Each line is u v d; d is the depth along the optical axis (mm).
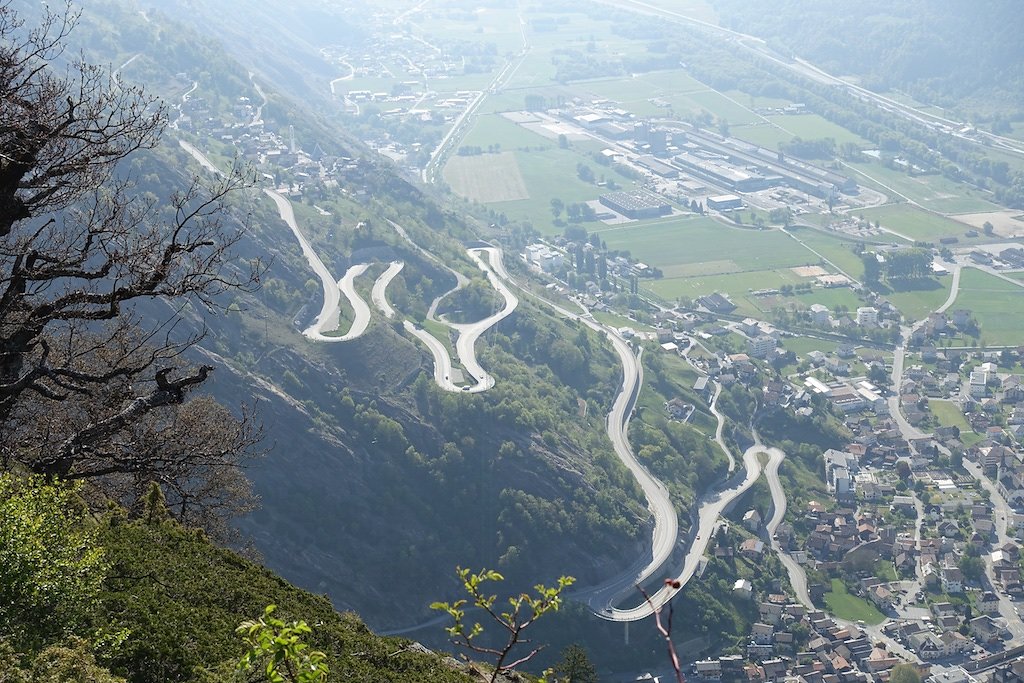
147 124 32125
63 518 22422
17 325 28734
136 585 24031
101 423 28203
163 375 28422
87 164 27922
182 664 21266
